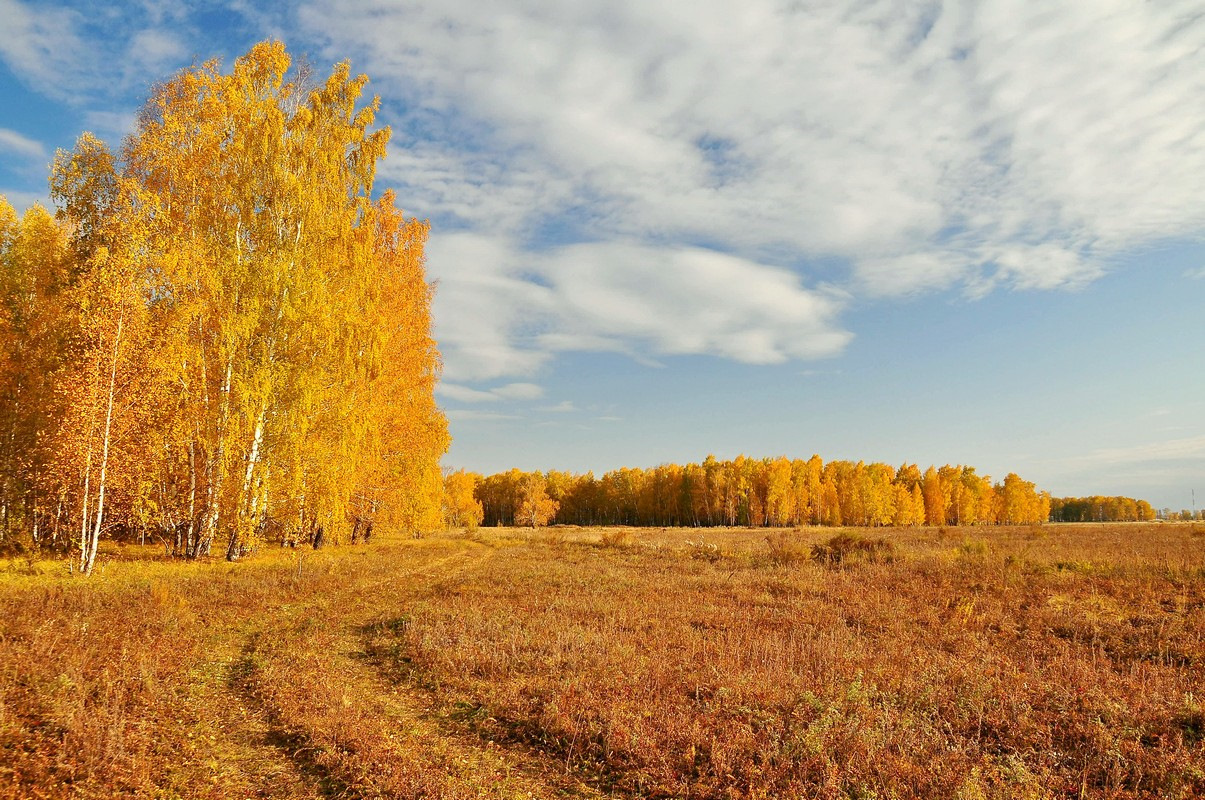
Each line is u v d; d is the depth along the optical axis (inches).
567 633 454.3
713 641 447.2
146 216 823.7
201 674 379.6
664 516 3927.2
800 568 908.0
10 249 952.9
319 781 245.3
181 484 917.2
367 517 1212.5
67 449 715.4
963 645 445.4
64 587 590.9
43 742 251.6
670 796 238.2
